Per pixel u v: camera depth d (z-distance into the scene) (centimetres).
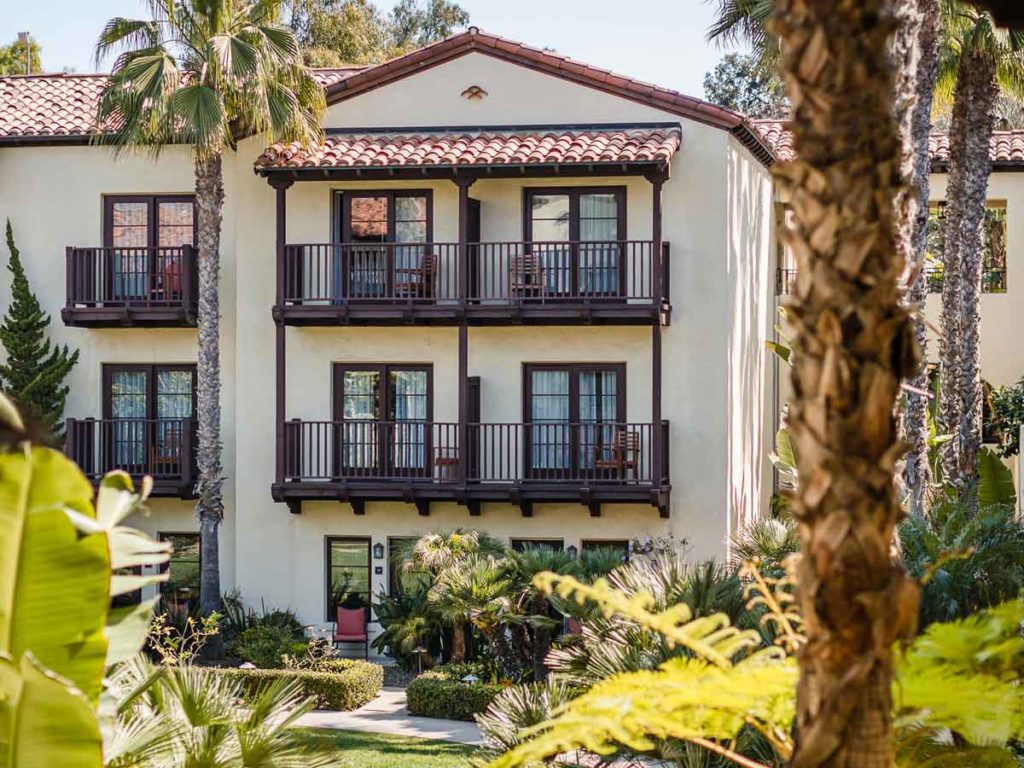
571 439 2612
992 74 2680
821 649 439
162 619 2333
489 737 1051
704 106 2605
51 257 2847
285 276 2644
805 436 445
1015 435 2819
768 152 2936
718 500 2623
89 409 2833
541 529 2662
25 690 559
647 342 2636
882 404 439
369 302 2625
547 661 1113
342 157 2577
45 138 2808
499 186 2677
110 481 651
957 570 1555
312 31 5747
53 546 580
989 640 587
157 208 2836
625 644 1062
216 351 2636
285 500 2664
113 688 798
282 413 2647
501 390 2684
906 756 652
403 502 2684
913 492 2278
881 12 448
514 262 2628
